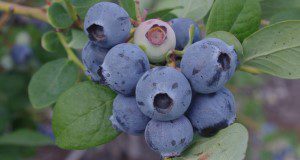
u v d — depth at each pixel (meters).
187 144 0.14
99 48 0.15
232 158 0.14
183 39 0.15
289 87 0.72
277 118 0.72
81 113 0.16
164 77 0.13
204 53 0.13
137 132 0.15
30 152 0.34
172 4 0.20
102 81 0.14
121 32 0.14
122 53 0.14
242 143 0.14
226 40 0.15
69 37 0.20
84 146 0.16
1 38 0.37
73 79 0.21
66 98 0.16
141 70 0.14
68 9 0.18
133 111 0.14
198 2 0.19
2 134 0.34
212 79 0.13
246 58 0.16
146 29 0.15
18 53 0.36
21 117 0.36
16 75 0.36
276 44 0.16
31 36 0.36
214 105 0.14
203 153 0.14
